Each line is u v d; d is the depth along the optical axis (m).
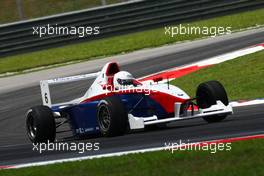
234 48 78.38
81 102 46.84
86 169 33.16
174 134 41.12
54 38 95.38
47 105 48.44
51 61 92.69
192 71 72.19
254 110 49.53
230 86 63.38
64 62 91.12
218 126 42.22
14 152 43.75
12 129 57.69
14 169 35.75
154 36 96.06
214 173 28.81
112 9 97.00
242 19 95.88
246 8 98.81
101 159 35.16
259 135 36.62
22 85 79.81
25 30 94.81
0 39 94.38
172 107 43.03
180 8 97.44
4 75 89.75
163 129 44.47
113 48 93.38
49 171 33.75
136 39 96.06
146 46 92.06
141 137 41.44
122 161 33.75
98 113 43.09
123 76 44.81
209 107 43.69
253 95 58.16
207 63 73.94
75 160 36.25
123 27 97.06
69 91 72.75
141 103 44.09
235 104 54.91
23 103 69.81
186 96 43.25
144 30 97.12
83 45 97.75
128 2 97.12
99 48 94.62
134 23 97.19
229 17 97.94
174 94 43.12
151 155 34.22
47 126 44.47
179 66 75.44
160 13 97.31
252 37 83.31
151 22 97.25
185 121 48.50
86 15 96.44
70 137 48.56
